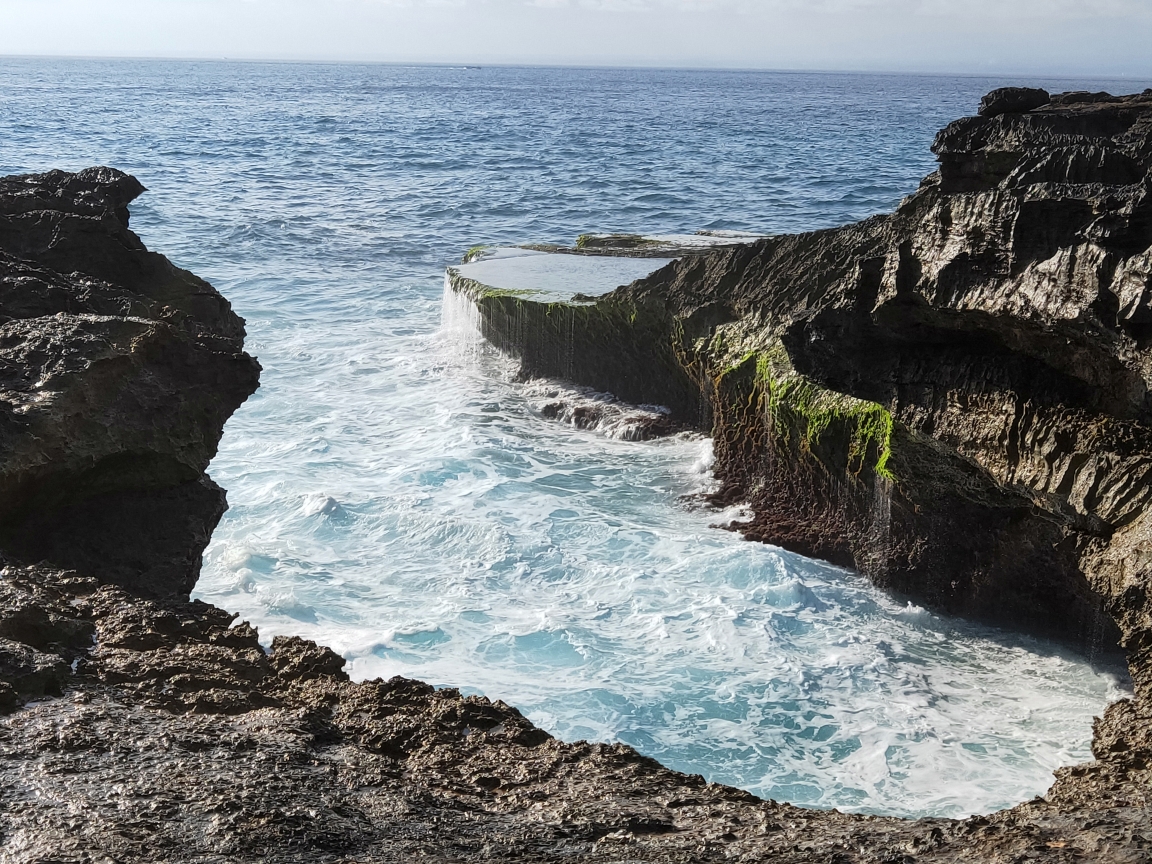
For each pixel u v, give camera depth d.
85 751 5.54
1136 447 10.21
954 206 11.06
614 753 6.59
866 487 13.93
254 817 5.00
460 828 5.21
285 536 14.34
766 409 15.76
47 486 8.81
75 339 9.40
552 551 14.00
